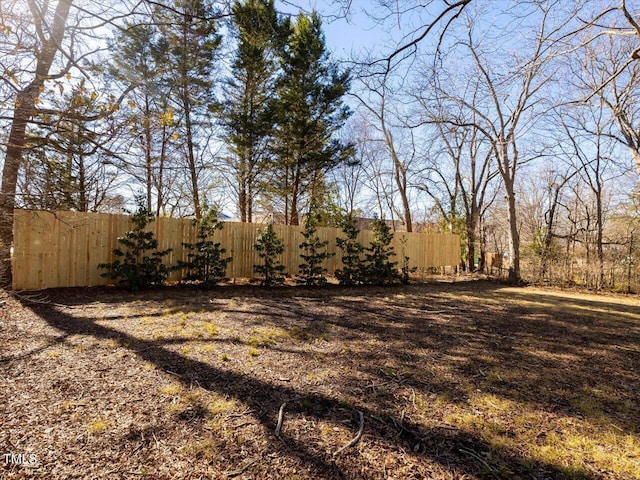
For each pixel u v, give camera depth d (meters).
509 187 11.48
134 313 5.12
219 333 4.22
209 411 2.38
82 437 2.02
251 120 11.77
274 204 15.83
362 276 9.39
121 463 1.81
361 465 1.88
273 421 2.29
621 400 2.82
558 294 9.40
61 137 5.23
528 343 4.42
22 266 6.32
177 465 1.82
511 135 11.01
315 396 2.68
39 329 4.12
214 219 8.17
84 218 6.97
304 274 9.29
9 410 2.26
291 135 12.62
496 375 3.27
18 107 3.43
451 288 9.80
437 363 3.55
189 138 10.77
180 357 3.37
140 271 7.28
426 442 2.12
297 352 3.68
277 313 5.54
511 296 8.66
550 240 12.89
